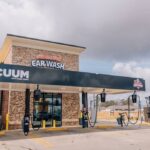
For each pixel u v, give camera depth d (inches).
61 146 513.7
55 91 931.3
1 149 481.7
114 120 1432.1
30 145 525.3
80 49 997.8
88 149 480.1
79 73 752.3
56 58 949.2
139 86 884.6
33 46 911.0
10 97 850.8
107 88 804.6
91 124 998.4
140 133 714.8
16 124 842.2
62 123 936.3
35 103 893.8
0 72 627.8
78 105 983.6
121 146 511.5
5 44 930.7
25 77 656.4
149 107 1168.2
